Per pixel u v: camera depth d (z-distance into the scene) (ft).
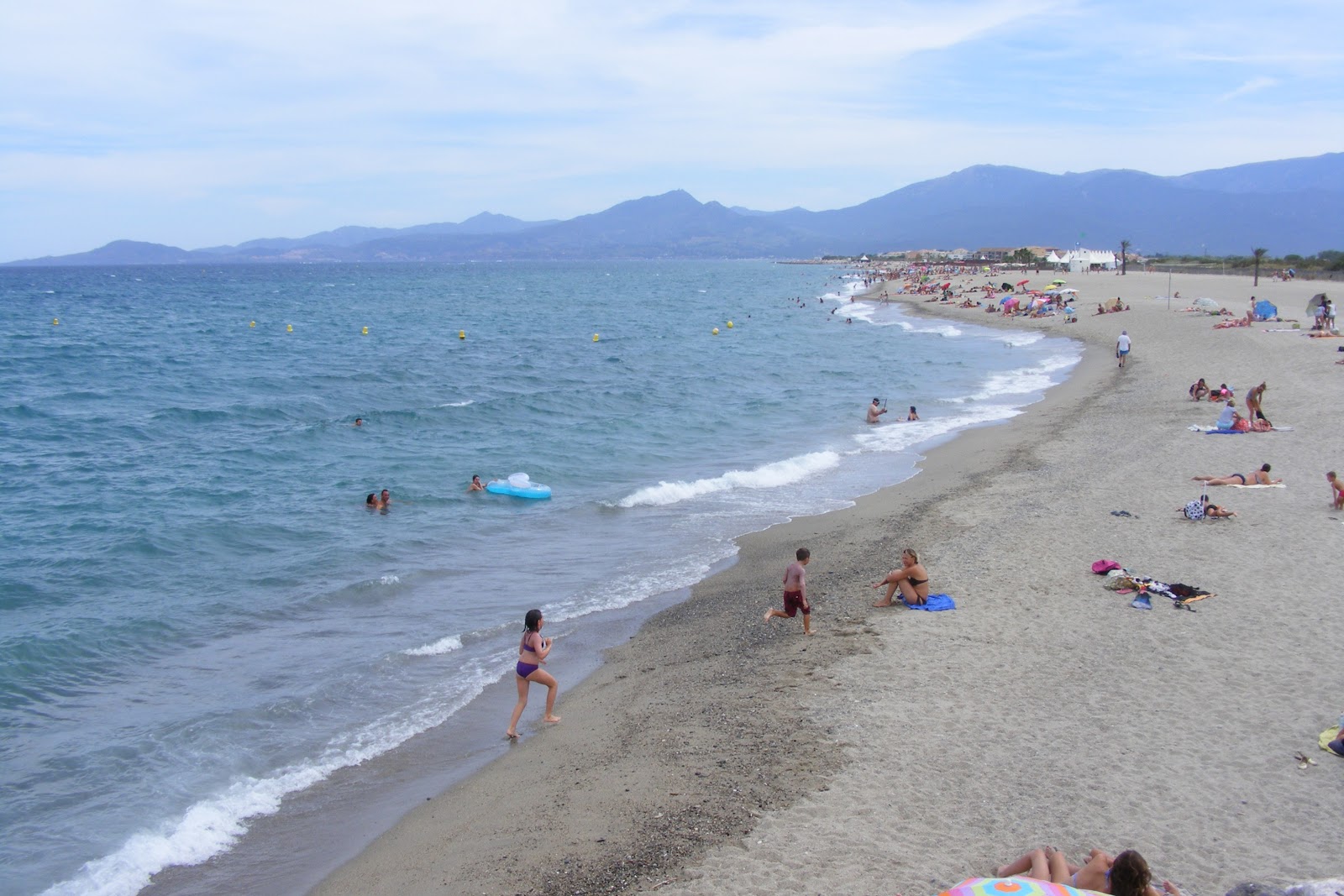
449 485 75.87
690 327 242.99
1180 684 34.65
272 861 27.40
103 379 138.51
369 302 368.48
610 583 52.60
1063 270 431.43
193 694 38.70
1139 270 404.77
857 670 37.60
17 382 134.21
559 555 57.82
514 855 26.61
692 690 37.55
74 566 54.80
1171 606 42.22
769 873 24.44
